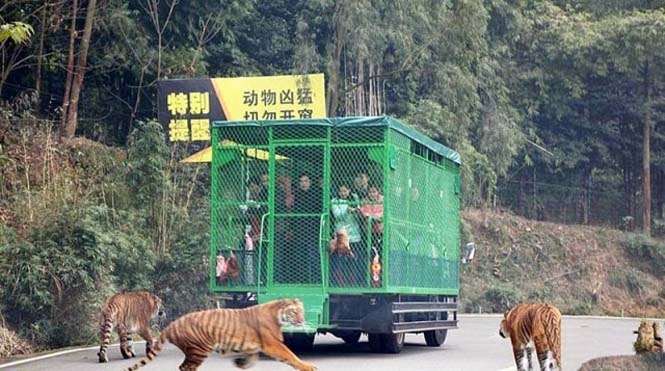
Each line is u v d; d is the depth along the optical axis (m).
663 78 55.59
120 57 38.28
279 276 21.41
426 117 44.53
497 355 22.88
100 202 31.56
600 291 51.66
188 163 34.25
